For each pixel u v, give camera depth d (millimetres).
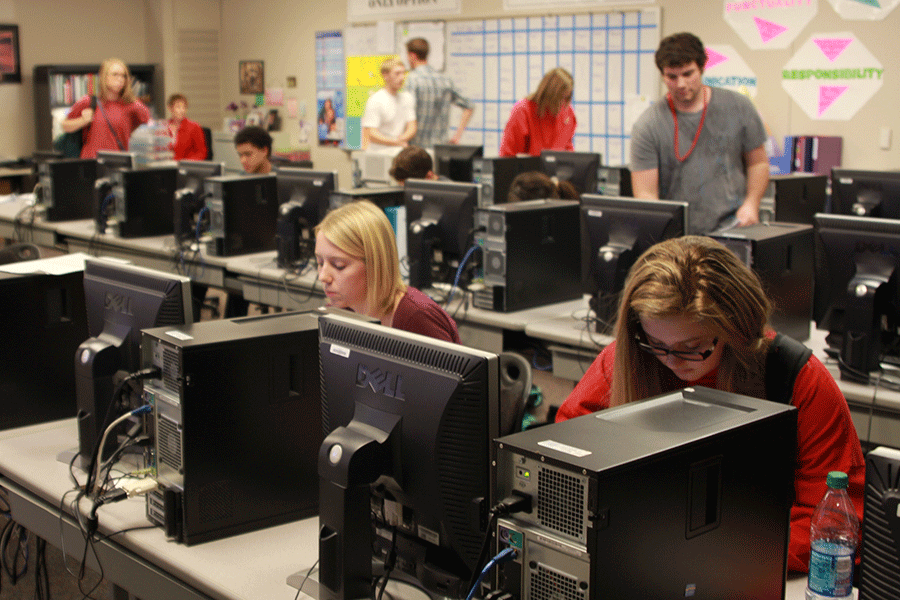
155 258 4930
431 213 3730
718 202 3754
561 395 4270
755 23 6117
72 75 9203
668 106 3764
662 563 1138
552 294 3637
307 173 4262
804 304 2955
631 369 1531
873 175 3438
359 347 1509
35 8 9242
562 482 1106
